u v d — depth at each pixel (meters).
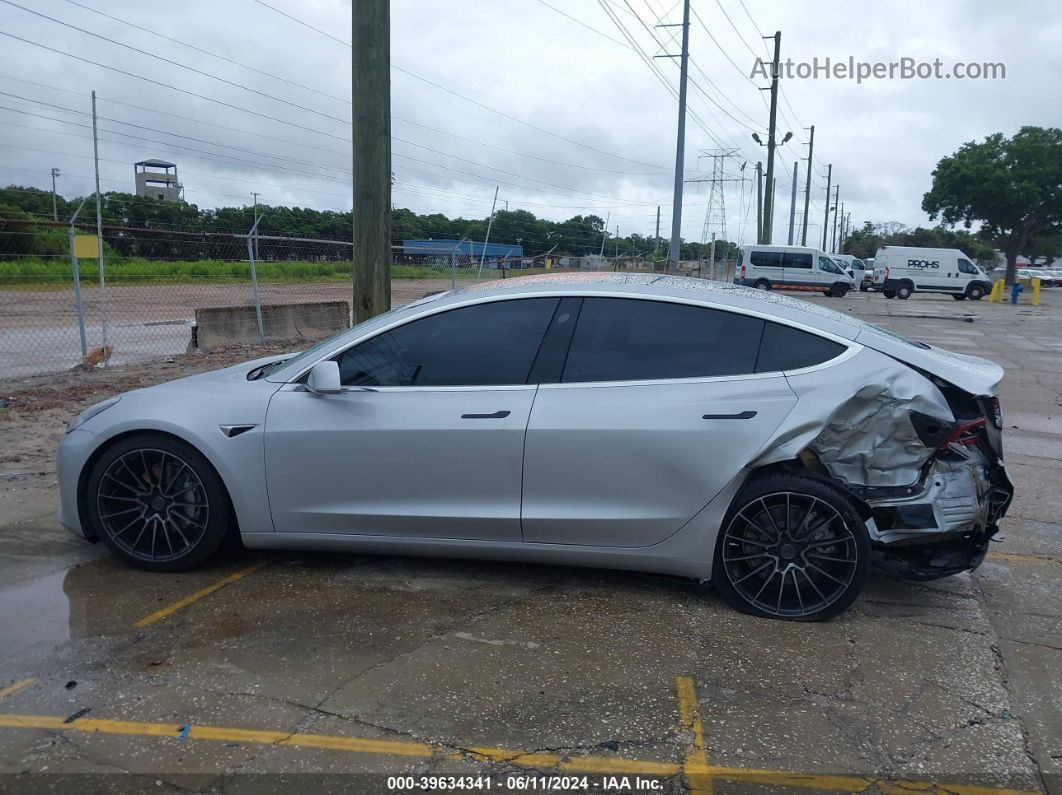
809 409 3.87
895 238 100.94
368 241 8.05
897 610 4.19
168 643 3.69
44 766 2.82
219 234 13.24
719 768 2.87
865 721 3.17
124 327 16.92
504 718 3.14
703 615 4.07
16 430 7.71
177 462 4.36
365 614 4.02
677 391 4.01
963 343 18.70
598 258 31.58
